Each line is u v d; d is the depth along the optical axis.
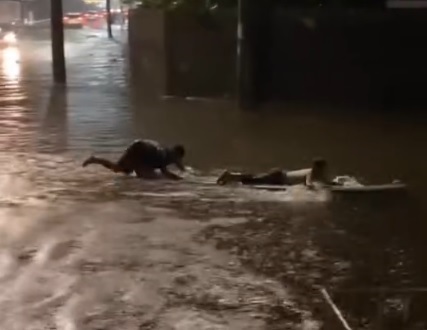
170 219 8.36
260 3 19.14
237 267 6.63
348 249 7.25
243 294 5.93
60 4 24.52
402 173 11.56
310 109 19.41
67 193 9.78
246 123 17.02
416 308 5.66
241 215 8.60
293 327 5.27
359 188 9.70
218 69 21.53
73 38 50.97
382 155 13.16
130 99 21.20
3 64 32.34
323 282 6.26
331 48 19.78
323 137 15.16
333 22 19.72
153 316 5.43
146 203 9.20
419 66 19.45
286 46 19.83
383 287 6.15
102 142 14.16
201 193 9.88
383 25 19.53
